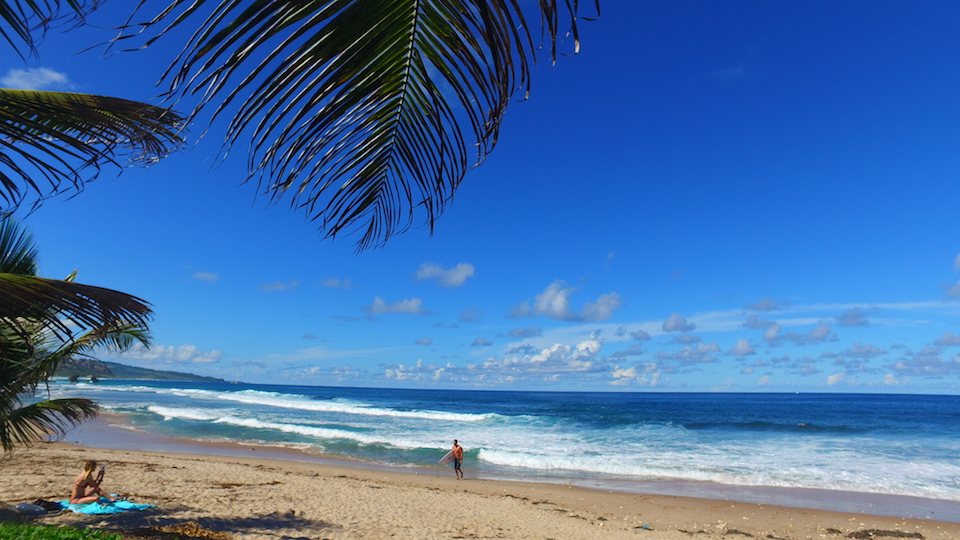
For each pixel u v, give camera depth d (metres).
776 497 14.24
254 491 11.82
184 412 37.00
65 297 2.80
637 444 25.12
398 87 1.21
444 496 13.09
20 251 5.14
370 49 1.08
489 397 106.56
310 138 1.18
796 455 21.56
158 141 2.65
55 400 6.45
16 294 2.63
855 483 16.02
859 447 24.27
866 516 12.30
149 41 0.90
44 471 12.52
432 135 1.30
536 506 12.70
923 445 25.11
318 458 20.05
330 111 1.16
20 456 14.61
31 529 5.75
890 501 13.81
